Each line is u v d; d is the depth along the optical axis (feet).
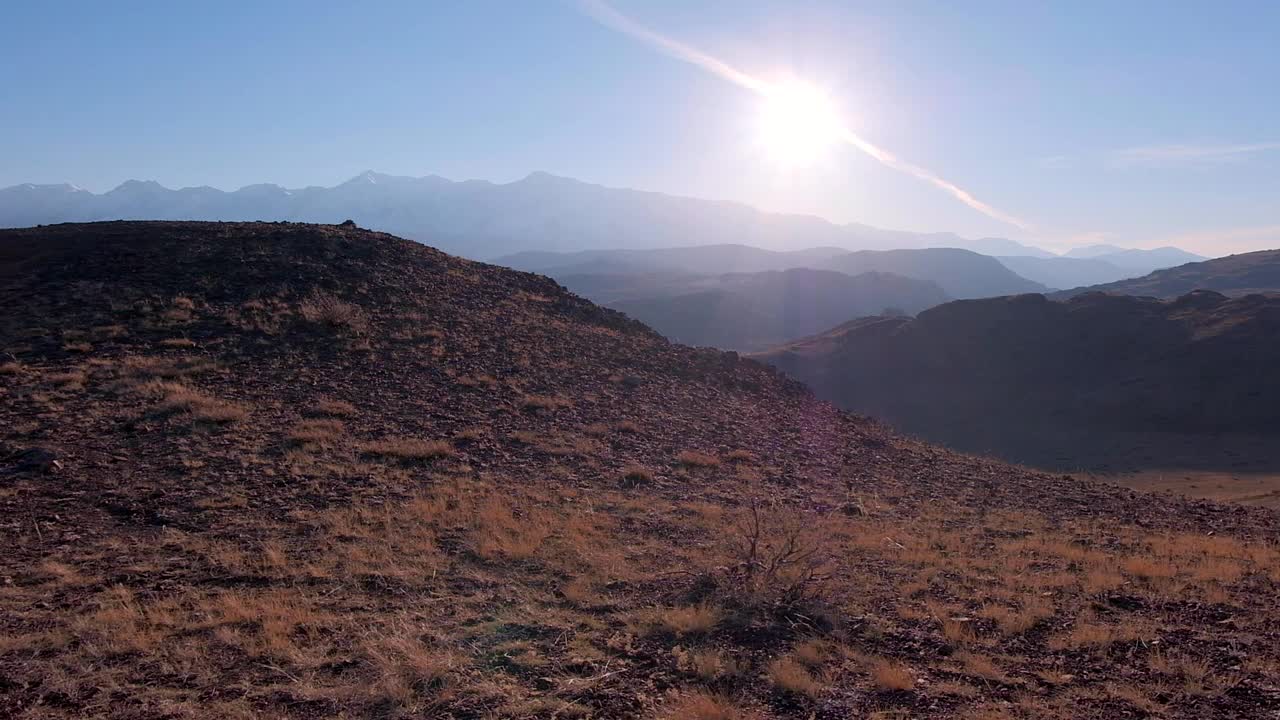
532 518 33.17
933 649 21.59
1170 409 262.47
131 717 15.64
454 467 39.83
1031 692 18.74
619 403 57.62
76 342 50.49
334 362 53.88
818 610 24.00
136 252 69.46
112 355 49.29
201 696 16.74
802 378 365.61
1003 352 341.00
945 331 367.86
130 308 57.26
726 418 59.82
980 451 261.24
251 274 67.31
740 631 22.12
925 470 55.21
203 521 29.89
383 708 16.44
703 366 73.61
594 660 19.56
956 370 338.95
